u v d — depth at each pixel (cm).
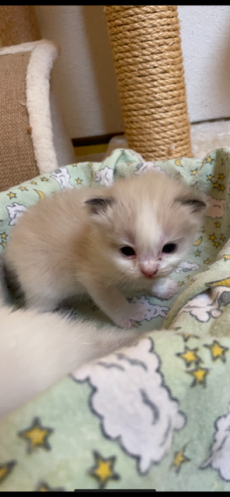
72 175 34
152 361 12
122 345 19
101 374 11
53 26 46
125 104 38
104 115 53
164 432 11
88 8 44
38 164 35
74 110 52
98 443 11
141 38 34
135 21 33
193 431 13
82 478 10
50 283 26
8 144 34
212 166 29
